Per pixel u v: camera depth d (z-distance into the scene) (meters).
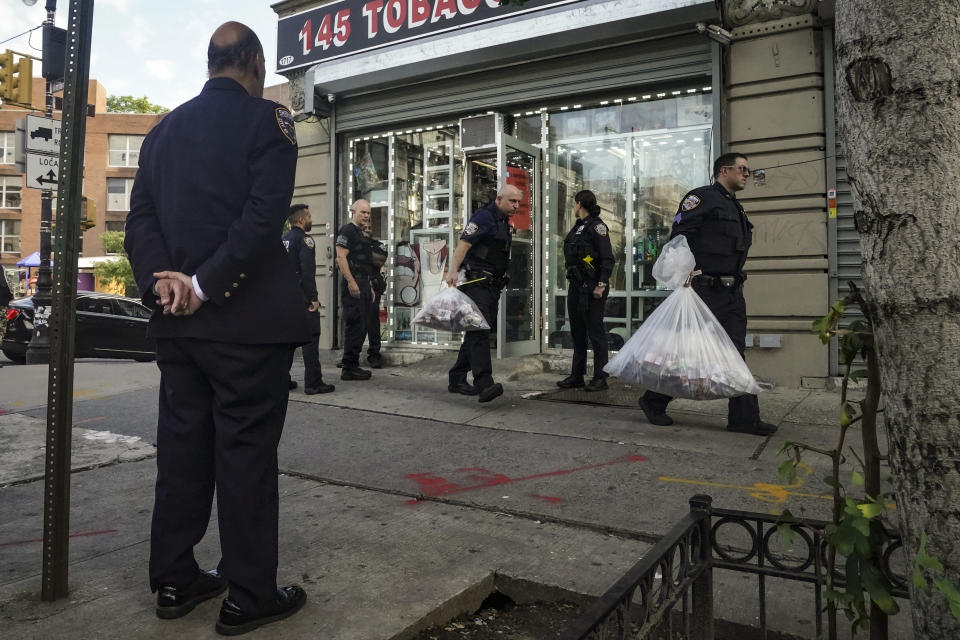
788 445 1.73
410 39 8.09
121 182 42.72
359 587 2.39
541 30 7.02
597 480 3.60
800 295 6.07
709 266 4.49
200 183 2.06
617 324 7.47
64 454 2.28
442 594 2.34
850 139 1.31
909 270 1.22
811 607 2.28
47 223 10.52
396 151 8.97
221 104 2.13
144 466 4.01
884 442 4.20
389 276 9.04
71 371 2.31
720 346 4.20
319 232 9.27
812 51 6.04
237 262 1.96
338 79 8.56
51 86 9.52
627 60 6.98
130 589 2.37
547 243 7.90
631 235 7.39
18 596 2.31
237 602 2.04
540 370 7.34
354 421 4.94
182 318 2.05
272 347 2.08
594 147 7.60
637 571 1.42
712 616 1.91
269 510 2.10
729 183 4.57
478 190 8.53
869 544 1.57
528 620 2.39
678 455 4.00
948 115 1.18
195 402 2.14
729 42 6.32
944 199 1.19
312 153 9.35
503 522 3.06
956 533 1.22
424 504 3.31
